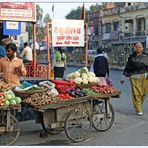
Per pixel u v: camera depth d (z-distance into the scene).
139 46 10.37
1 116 6.74
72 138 7.33
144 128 8.78
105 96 8.14
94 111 8.10
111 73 30.20
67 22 11.99
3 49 9.61
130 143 7.38
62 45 12.02
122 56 38.72
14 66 7.76
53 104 7.09
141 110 10.47
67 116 7.28
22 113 8.70
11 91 7.07
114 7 69.12
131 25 64.19
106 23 70.75
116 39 62.94
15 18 14.39
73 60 46.41
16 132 6.98
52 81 8.16
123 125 9.04
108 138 7.79
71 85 8.09
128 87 18.11
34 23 15.48
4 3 14.09
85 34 13.20
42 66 14.79
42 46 47.66
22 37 35.78
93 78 8.75
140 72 10.35
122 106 11.77
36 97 7.10
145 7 59.81
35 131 8.22
